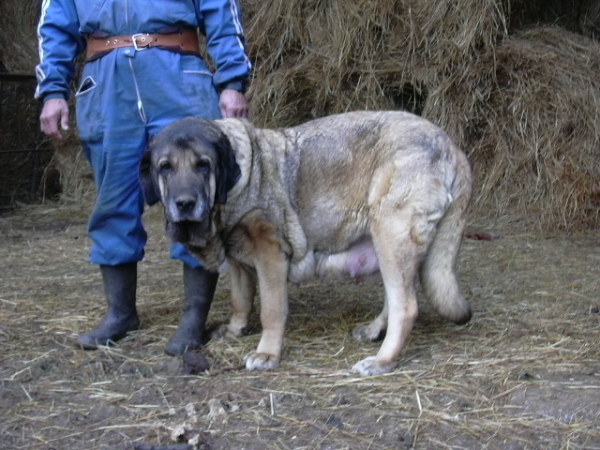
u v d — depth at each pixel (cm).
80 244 662
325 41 777
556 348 388
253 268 390
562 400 327
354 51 764
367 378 353
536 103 725
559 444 294
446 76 745
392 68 754
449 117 742
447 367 364
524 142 723
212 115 403
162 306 470
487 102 744
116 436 306
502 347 391
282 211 371
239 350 390
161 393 343
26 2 973
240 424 312
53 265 587
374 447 293
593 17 830
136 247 411
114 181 400
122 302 414
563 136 712
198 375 363
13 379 362
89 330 427
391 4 748
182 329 398
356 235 381
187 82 397
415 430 305
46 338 415
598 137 702
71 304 476
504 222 706
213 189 346
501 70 741
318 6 786
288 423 312
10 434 309
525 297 487
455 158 377
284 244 373
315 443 296
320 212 377
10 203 835
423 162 366
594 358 376
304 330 421
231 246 372
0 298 490
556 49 742
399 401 329
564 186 693
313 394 338
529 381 347
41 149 859
